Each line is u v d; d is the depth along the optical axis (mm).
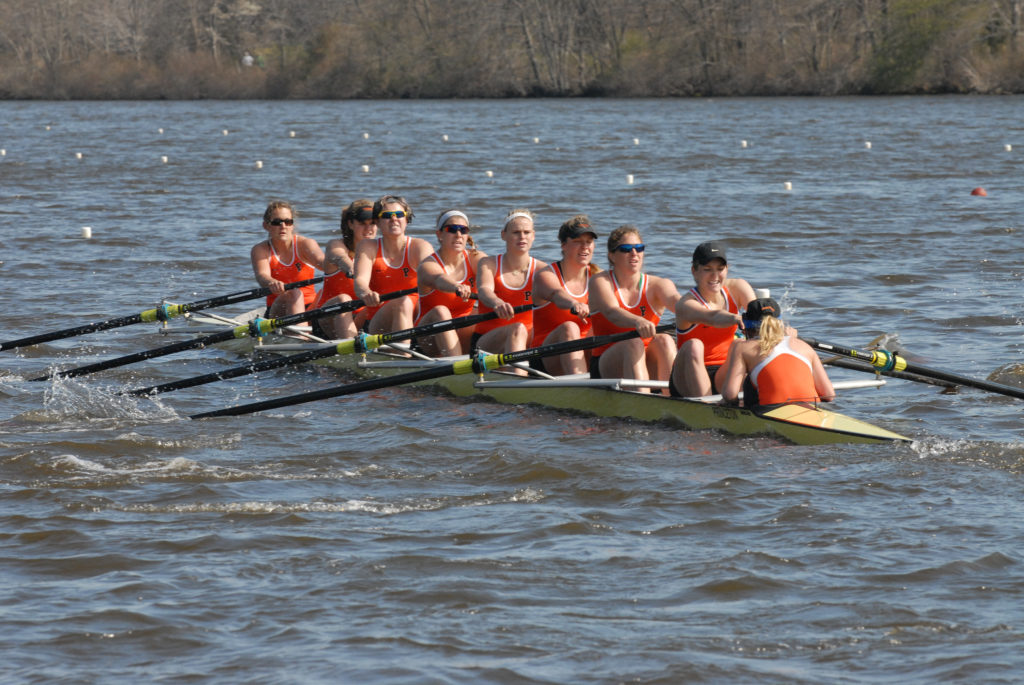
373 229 48531
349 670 19562
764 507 27656
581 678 19266
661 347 38750
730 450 33062
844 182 114625
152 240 81500
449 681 19141
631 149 159375
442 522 27000
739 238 78125
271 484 30281
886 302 56188
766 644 20422
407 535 26078
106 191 115500
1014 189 105875
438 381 43188
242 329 45750
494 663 19766
